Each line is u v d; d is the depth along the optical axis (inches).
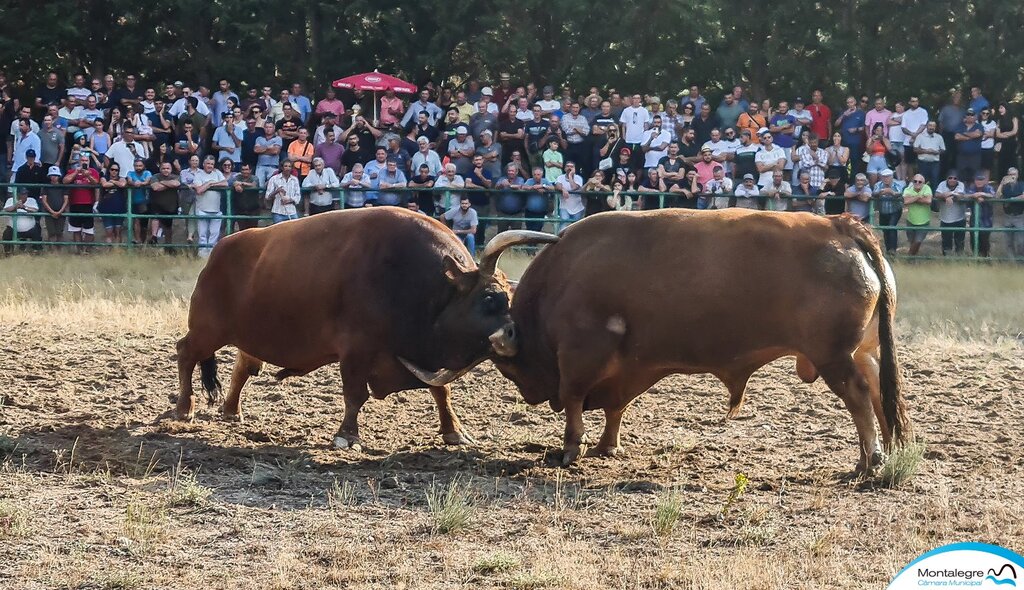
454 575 255.9
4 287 697.0
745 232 343.3
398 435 394.3
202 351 402.0
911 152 879.1
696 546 277.1
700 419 422.0
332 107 885.2
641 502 313.4
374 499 312.8
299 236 378.0
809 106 893.2
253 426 402.3
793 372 496.4
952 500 314.5
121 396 439.5
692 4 996.6
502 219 790.5
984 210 836.0
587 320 357.1
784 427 410.9
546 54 1034.1
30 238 847.1
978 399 452.8
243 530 284.8
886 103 1034.7
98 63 1055.0
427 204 821.9
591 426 414.3
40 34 1011.3
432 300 365.1
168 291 700.0
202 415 413.1
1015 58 1002.7
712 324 343.6
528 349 374.9
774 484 330.6
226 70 1039.0
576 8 995.3
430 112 877.2
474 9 1031.6
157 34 1062.4
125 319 597.6
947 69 1018.1
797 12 1023.6
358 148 844.6
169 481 325.4
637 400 451.2
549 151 828.6
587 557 266.7
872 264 343.3
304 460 352.8
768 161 820.0
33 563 259.8
